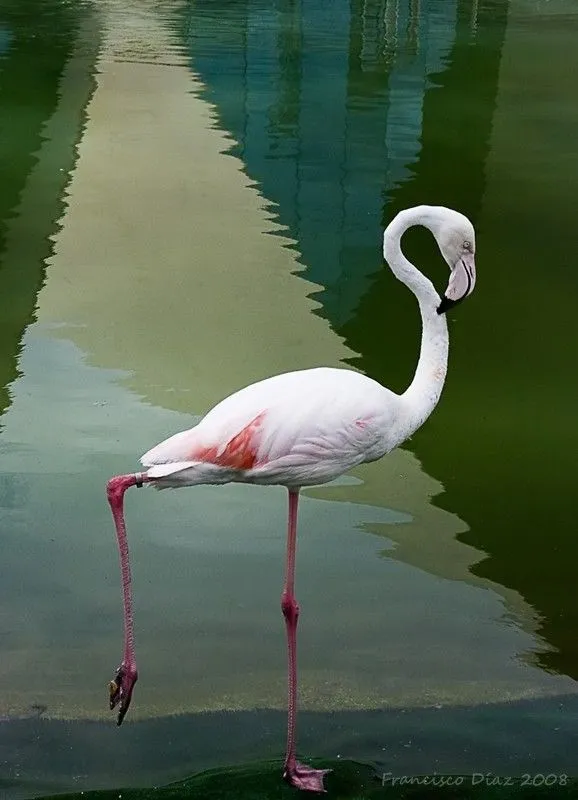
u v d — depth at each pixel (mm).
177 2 14938
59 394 4945
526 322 5984
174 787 2891
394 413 3195
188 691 3260
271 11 14609
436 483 4422
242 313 5902
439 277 6609
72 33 12672
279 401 3014
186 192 7797
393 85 11016
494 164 8719
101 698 3221
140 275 6363
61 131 9047
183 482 2979
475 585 3795
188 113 9727
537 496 4348
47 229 7031
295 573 3812
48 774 2926
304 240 7027
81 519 4062
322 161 8633
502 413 5000
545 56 12500
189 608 3621
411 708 3223
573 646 3514
